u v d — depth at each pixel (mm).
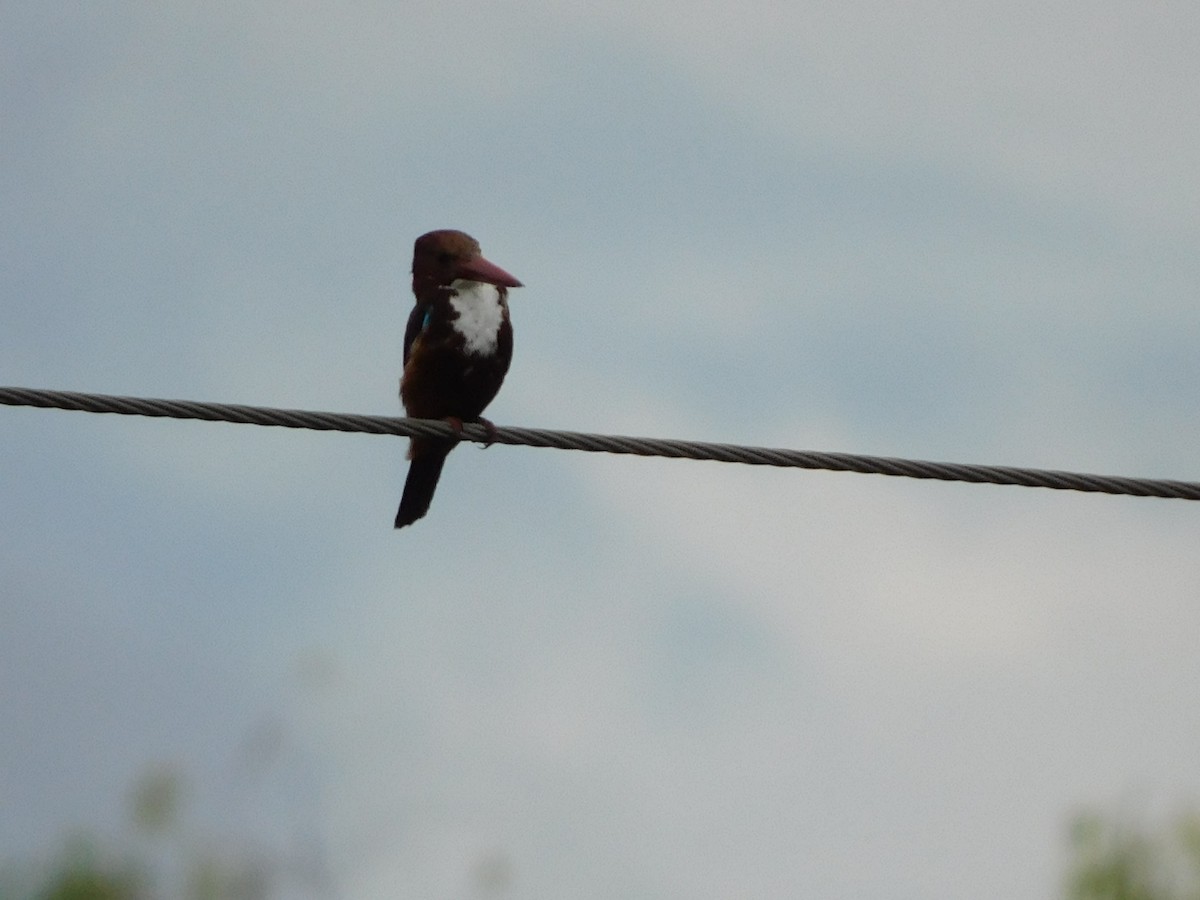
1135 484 10438
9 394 9867
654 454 10641
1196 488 10438
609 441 10625
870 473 10430
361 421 10570
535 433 10867
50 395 9914
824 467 10438
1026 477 10414
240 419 10258
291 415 10375
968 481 10430
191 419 10141
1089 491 10438
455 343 12484
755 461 10469
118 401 10016
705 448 10547
